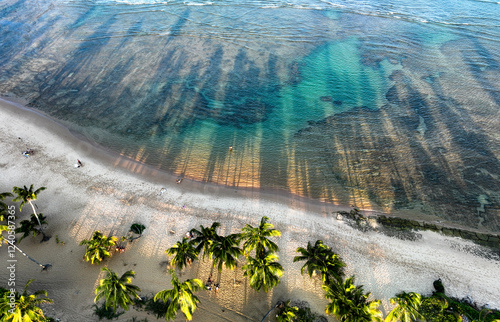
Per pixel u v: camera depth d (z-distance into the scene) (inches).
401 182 1909.4
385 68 3029.0
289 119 2399.1
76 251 1455.5
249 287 1357.0
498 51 3262.8
